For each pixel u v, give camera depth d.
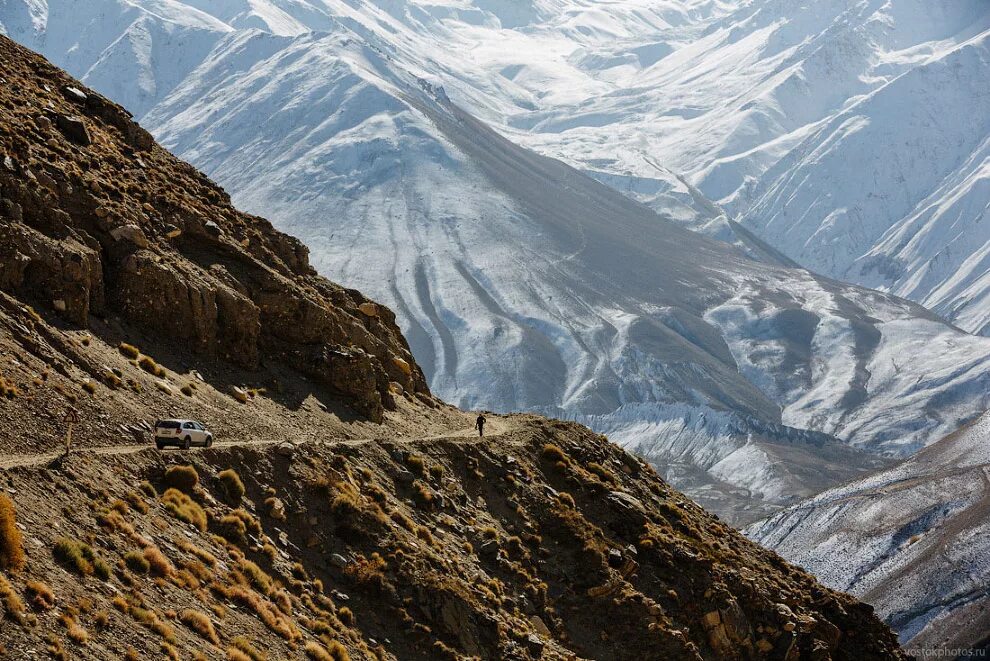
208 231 87.69
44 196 75.06
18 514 47.25
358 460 76.44
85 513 51.12
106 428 61.69
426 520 76.19
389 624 64.62
